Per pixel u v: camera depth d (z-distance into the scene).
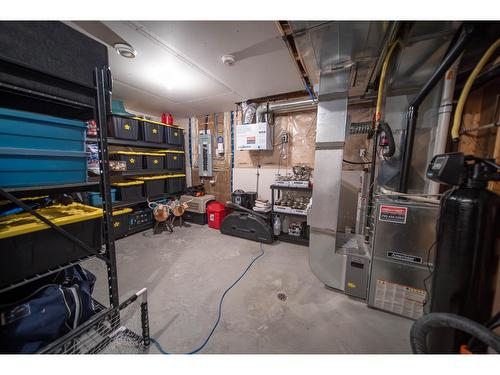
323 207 1.73
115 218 2.82
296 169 2.77
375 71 1.71
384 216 1.44
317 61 1.52
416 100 1.43
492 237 0.86
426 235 1.34
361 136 2.51
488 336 0.69
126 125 2.94
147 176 3.49
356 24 1.13
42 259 0.95
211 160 3.85
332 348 1.21
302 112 2.95
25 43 0.82
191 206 3.60
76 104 1.04
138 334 1.29
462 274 0.89
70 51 0.97
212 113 3.83
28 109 1.17
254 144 2.94
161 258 2.33
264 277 1.96
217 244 2.74
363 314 1.48
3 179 0.84
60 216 1.08
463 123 1.47
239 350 1.19
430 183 1.48
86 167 1.12
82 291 1.10
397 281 1.44
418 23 1.07
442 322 0.79
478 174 0.85
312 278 1.95
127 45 1.61
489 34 1.10
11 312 0.85
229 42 1.57
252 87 2.52
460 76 1.43
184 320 1.42
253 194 3.18
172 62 1.89
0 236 0.82
